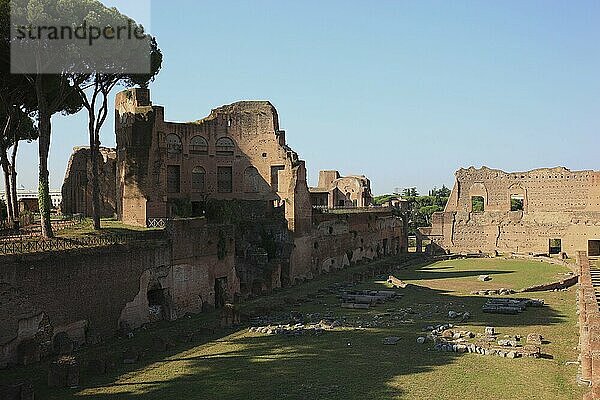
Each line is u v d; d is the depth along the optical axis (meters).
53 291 38.09
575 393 28.50
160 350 37.72
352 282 68.94
